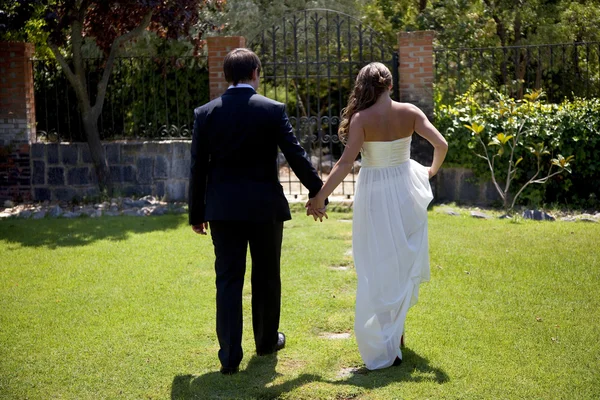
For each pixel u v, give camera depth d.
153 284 5.66
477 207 8.93
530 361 3.89
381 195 3.85
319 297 5.23
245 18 12.45
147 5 8.92
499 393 3.46
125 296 5.35
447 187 9.34
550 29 13.83
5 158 9.97
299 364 3.96
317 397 3.47
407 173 3.90
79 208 9.38
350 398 3.46
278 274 4.02
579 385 3.55
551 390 3.50
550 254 6.33
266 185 3.86
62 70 10.26
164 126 10.34
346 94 13.92
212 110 3.84
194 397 3.52
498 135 8.38
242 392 3.57
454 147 9.09
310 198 3.92
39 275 5.98
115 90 11.27
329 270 6.03
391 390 3.51
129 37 9.58
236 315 3.83
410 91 9.26
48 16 8.87
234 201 3.77
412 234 3.92
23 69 9.87
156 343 4.34
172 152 9.76
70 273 6.04
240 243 3.87
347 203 9.07
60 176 9.95
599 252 6.38
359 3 13.41
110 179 9.84
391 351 3.82
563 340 4.21
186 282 5.71
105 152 9.84
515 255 6.32
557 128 8.66
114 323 4.72
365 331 3.83
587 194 8.78
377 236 3.85
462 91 10.69
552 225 7.73
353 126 3.83
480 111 9.39
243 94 3.86
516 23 14.48
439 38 13.34
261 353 4.11
